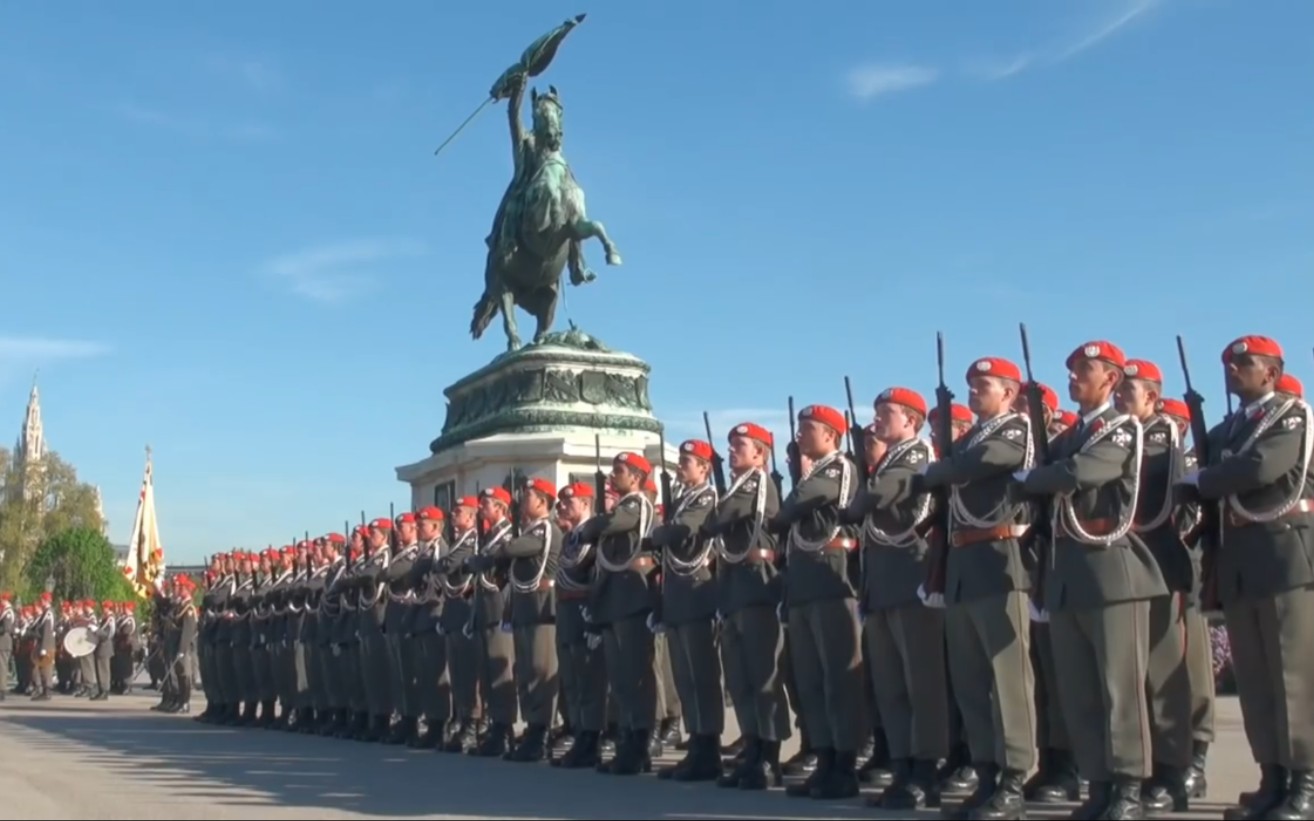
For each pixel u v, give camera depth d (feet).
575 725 43.86
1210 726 34.71
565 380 74.38
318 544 64.34
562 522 47.29
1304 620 27.91
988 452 29.96
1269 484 28.09
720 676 39.60
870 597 33.35
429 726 52.31
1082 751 29.07
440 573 51.72
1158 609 30.86
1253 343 28.76
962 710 30.83
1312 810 27.71
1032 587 29.96
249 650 70.13
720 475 39.81
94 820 30.37
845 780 34.55
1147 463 30.07
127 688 115.55
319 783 38.55
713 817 30.53
